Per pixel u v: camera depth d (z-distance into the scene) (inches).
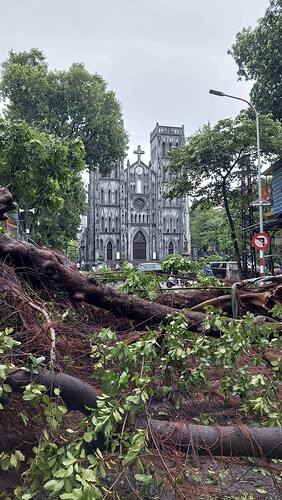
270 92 934.4
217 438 86.2
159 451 81.0
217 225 2081.7
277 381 114.8
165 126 2647.6
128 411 81.4
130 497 90.4
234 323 122.3
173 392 126.7
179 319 120.0
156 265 1002.1
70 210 1197.1
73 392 86.4
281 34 856.3
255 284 187.2
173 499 89.3
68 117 1186.6
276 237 882.1
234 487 99.7
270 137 775.7
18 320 114.3
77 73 1146.7
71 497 62.7
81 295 138.0
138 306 143.9
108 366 108.7
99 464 72.4
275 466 102.0
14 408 91.7
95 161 1274.6
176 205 2613.2
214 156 796.0
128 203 2573.8
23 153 474.0
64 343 114.5
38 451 73.5
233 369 126.7
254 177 872.9
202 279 211.9
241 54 960.9
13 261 135.6
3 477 94.8
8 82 1143.6
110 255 2551.7
